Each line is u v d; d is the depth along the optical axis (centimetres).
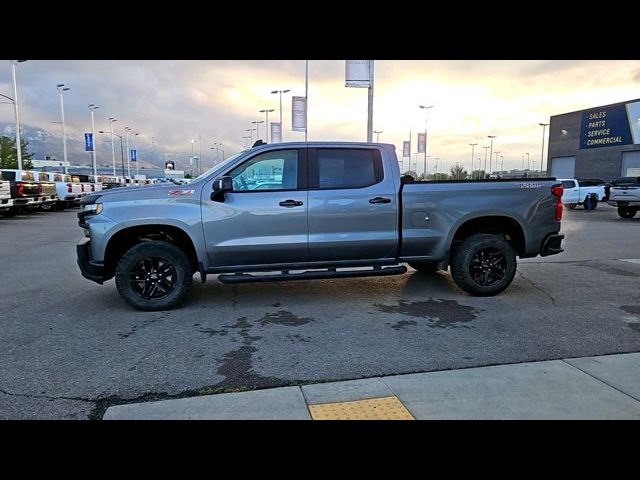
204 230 539
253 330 478
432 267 746
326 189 558
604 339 444
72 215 2045
